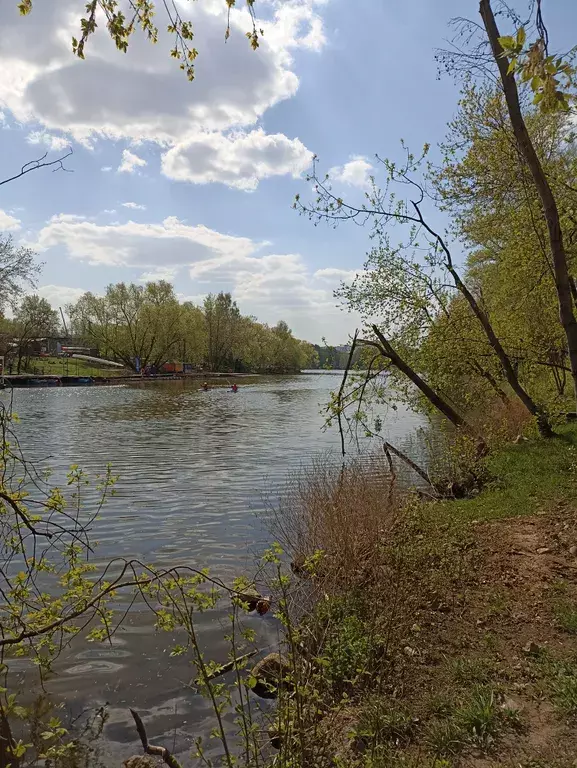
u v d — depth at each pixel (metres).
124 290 82.56
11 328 63.94
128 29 3.17
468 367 14.73
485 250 16.36
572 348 4.79
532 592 6.41
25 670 5.86
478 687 4.54
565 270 4.78
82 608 4.61
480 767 3.70
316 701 4.47
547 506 9.75
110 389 59.91
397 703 4.64
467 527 9.01
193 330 85.88
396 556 6.81
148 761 4.38
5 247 31.20
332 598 6.58
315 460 16.72
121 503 12.88
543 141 12.05
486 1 4.99
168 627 4.55
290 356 118.81
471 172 12.76
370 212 12.67
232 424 29.33
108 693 5.46
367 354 13.43
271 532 10.23
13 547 4.69
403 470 13.88
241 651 6.11
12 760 3.53
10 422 4.16
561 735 3.84
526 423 15.79
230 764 3.52
